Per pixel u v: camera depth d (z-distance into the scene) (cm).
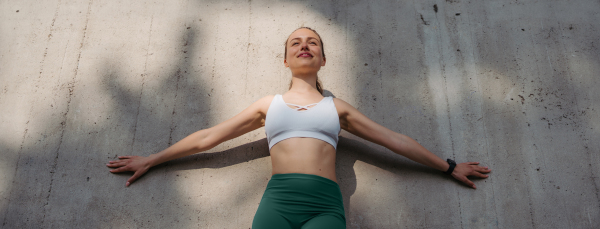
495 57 224
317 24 234
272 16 236
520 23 234
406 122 205
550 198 188
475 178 192
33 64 220
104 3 239
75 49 224
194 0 241
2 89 213
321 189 153
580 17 236
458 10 238
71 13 236
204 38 228
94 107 208
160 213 183
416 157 180
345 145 199
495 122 206
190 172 192
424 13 237
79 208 184
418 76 218
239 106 210
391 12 238
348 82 216
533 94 213
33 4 239
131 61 221
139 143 200
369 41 228
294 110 169
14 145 199
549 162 196
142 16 235
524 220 184
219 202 186
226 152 197
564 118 207
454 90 214
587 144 201
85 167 193
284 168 160
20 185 189
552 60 223
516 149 199
